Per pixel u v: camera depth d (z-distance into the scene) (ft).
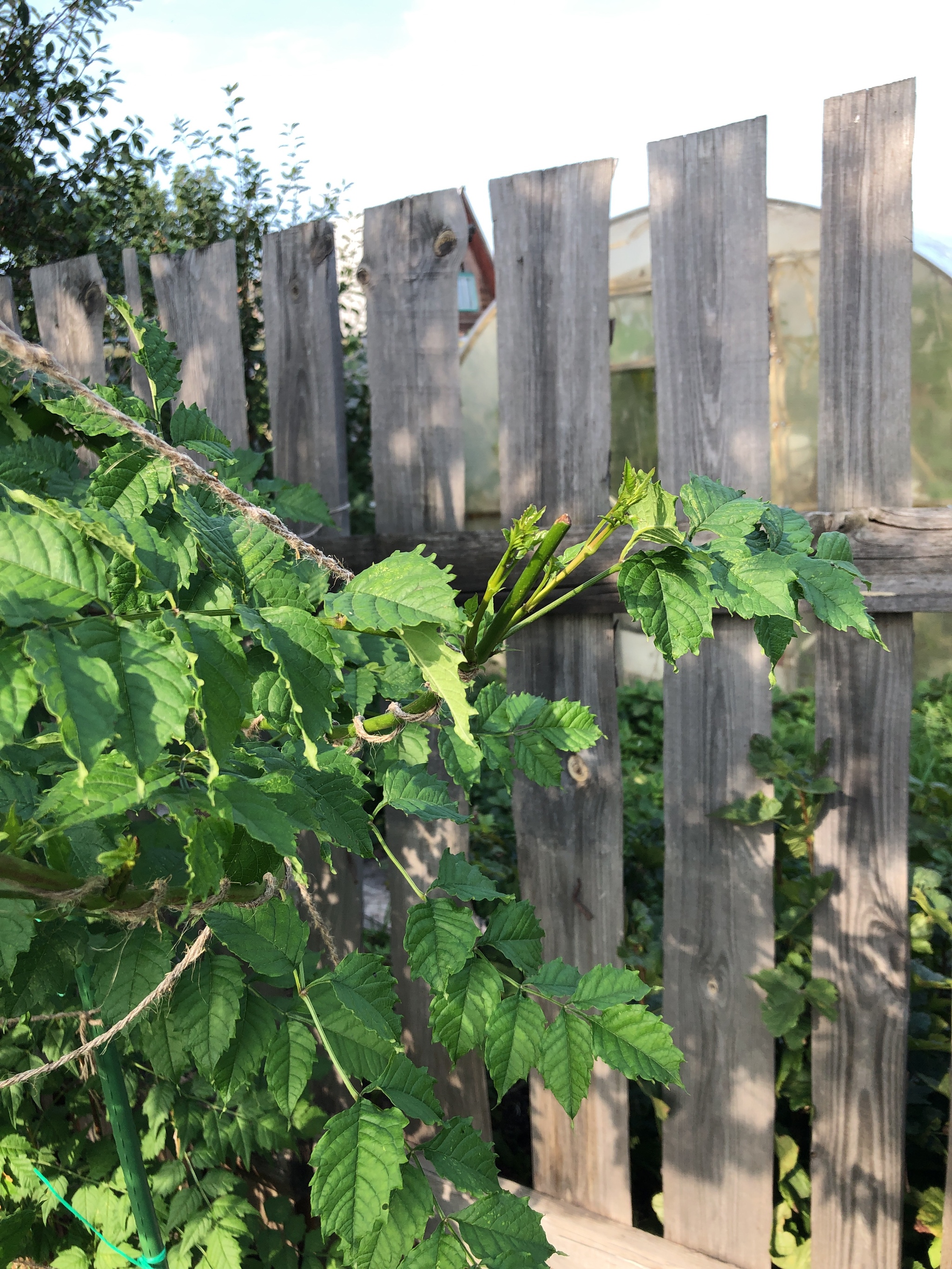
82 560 1.63
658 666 22.54
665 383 5.75
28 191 10.30
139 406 3.06
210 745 1.62
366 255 6.64
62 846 2.07
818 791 5.57
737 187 5.42
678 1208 6.52
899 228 5.08
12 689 1.48
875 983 5.76
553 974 3.14
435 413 6.55
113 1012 2.90
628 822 10.36
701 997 6.25
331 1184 2.59
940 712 17.08
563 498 6.15
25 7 10.23
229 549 2.13
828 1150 6.05
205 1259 5.60
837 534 2.93
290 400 7.06
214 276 7.15
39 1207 5.83
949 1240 5.84
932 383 17.15
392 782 3.52
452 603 1.93
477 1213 2.73
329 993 2.99
